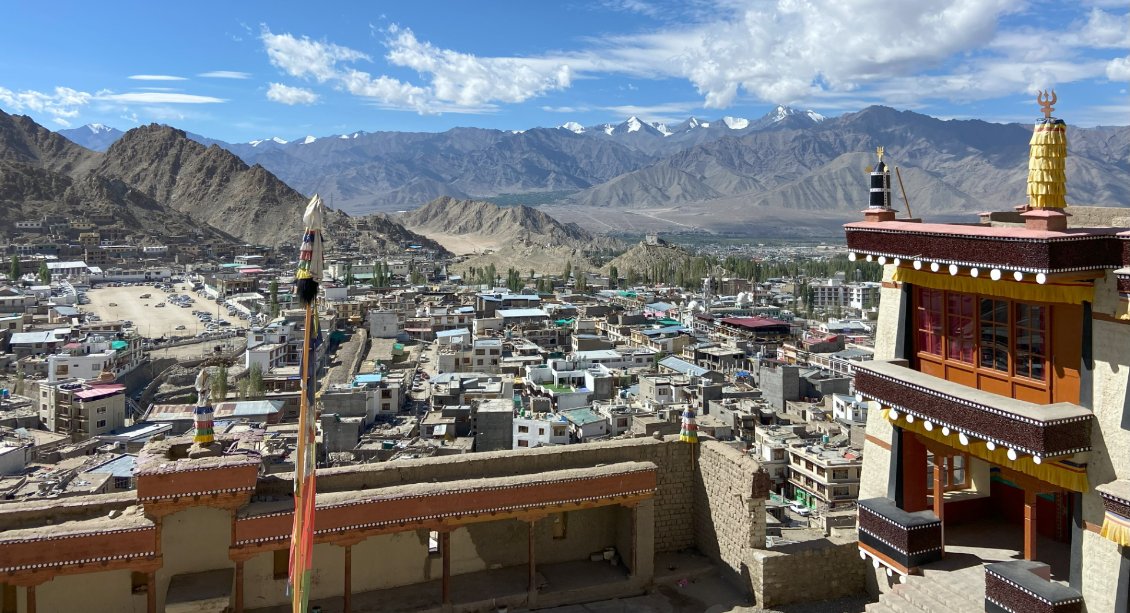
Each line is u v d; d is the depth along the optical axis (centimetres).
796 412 13950
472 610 2803
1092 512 2089
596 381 15038
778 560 2847
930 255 2353
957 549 2650
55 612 2536
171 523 2573
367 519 2647
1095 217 2778
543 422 11756
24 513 2547
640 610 2844
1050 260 1980
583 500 2908
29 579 2361
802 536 3162
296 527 1900
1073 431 2055
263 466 3078
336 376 16750
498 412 12075
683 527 3312
